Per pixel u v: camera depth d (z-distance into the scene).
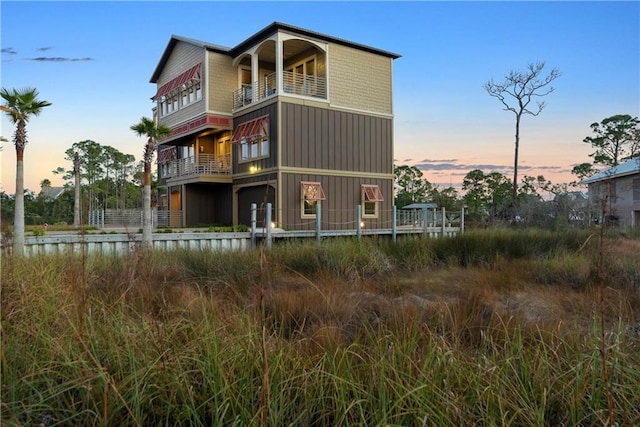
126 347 2.83
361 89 20.95
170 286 6.33
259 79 22.39
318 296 5.68
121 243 11.64
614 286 6.64
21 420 2.19
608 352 2.94
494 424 2.13
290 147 18.78
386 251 10.65
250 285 6.42
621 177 30.08
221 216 22.98
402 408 2.28
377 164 21.39
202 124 21.22
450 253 10.76
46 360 2.65
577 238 12.03
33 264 6.14
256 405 2.34
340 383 2.51
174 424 2.33
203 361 2.75
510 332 3.96
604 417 2.30
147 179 11.82
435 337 3.41
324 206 19.66
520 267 8.91
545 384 2.61
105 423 2.02
